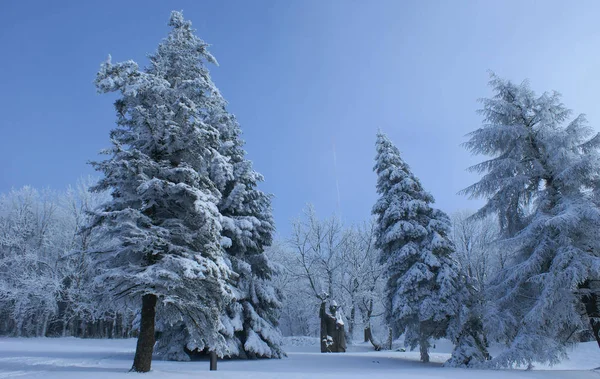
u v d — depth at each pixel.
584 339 26.59
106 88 13.27
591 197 15.71
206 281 12.86
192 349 19.48
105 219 12.81
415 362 20.64
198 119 13.62
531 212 17.91
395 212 23.47
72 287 36.41
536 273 16.27
